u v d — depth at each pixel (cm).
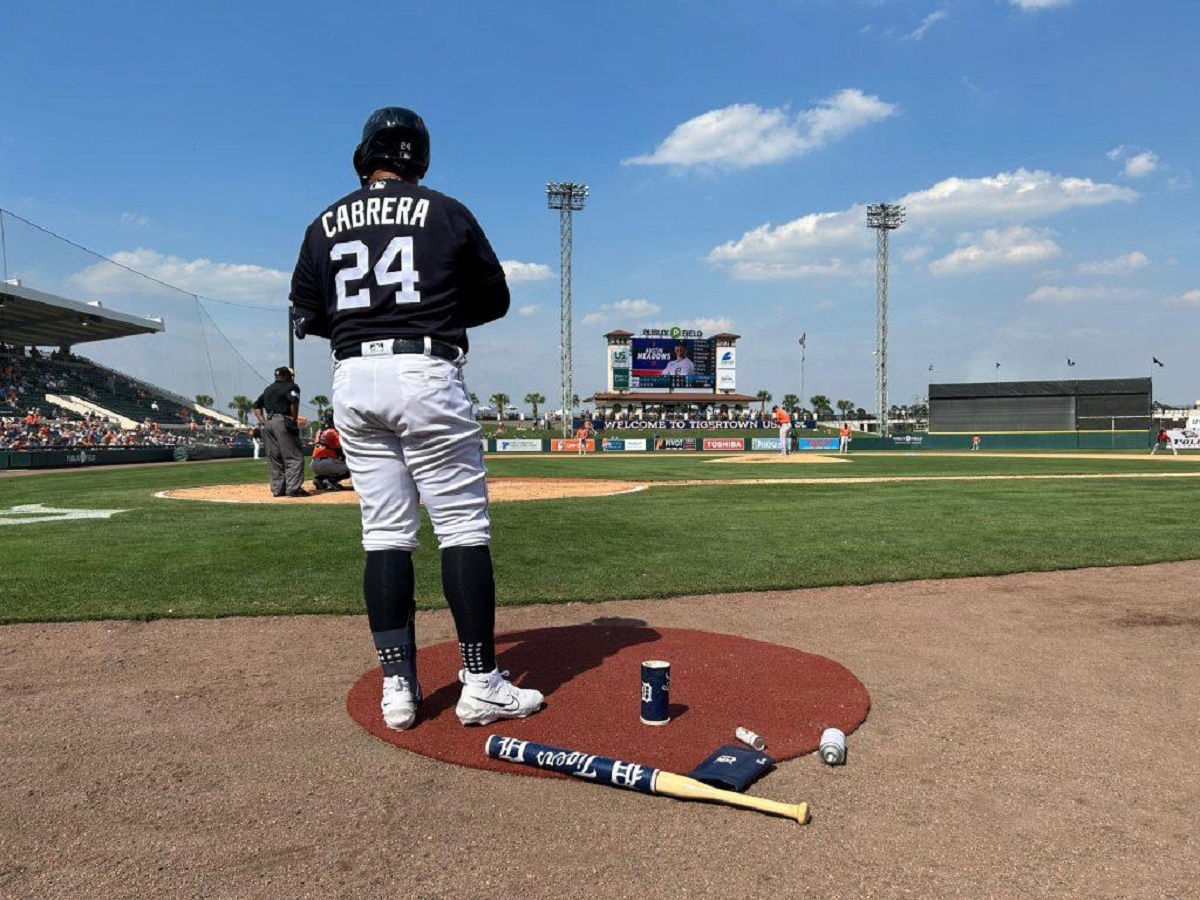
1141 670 330
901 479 1642
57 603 451
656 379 6675
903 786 220
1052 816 203
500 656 342
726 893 167
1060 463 2548
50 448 2575
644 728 259
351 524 798
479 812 206
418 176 287
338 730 266
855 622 415
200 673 331
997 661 344
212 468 2269
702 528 782
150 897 167
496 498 1171
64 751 249
